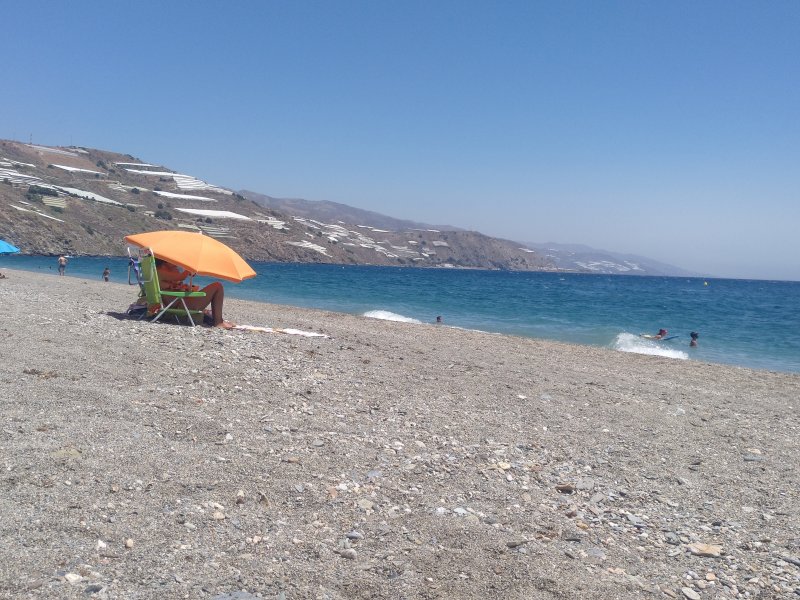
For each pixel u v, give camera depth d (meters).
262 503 4.48
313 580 3.60
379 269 163.88
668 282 149.88
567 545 4.43
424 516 4.61
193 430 5.74
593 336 23.91
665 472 6.26
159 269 11.55
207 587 3.38
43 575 3.28
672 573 4.20
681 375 13.58
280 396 7.28
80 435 5.21
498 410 7.98
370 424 6.71
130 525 3.92
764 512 5.42
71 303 13.66
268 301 35.03
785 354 21.72
